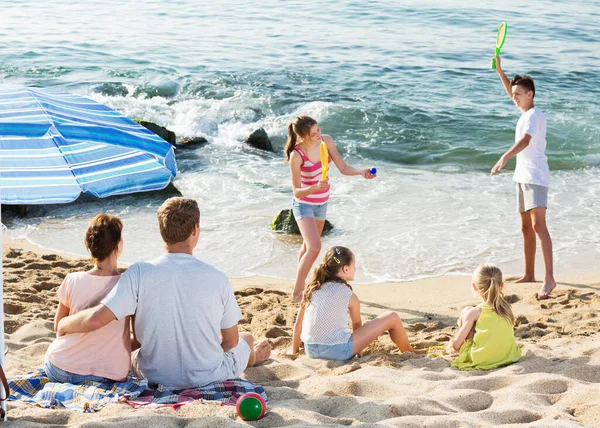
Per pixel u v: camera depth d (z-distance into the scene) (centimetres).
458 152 1341
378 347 567
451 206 1045
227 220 987
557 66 1933
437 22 2464
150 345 405
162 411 368
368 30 2334
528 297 702
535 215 706
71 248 886
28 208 1023
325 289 529
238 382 412
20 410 365
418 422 367
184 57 1958
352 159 1316
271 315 654
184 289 398
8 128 328
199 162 1258
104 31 2256
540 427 363
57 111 360
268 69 1862
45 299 669
